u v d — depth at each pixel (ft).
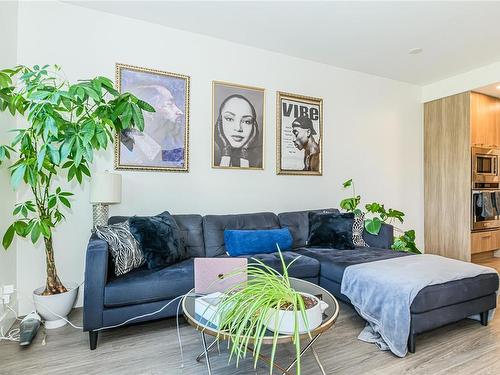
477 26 9.94
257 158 11.46
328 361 5.97
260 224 10.18
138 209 9.52
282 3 8.71
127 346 6.54
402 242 11.06
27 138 6.66
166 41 9.96
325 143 12.99
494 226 14.67
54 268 7.55
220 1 8.63
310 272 8.54
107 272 6.63
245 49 11.28
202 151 10.50
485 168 14.33
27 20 8.30
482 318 7.56
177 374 5.54
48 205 7.29
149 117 9.66
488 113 14.56
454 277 6.93
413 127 15.53
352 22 9.70
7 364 5.82
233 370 5.67
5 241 6.55
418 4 8.72
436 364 5.89
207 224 9.50
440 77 14.58
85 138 6.34
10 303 7.59
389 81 14.75
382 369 5.71
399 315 6.30
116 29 9.30
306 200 12.53
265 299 4.10
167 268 7.41
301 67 12.42
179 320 7.89
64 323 7.55
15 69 6.97
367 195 14.10
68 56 8.73
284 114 12.03
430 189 15.57
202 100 10.52
